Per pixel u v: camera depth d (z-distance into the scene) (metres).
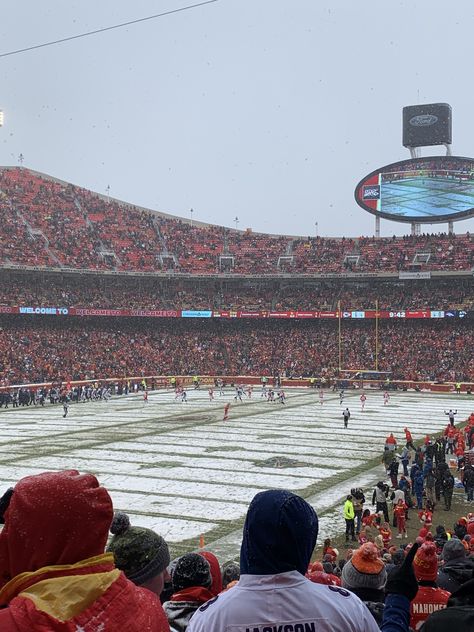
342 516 25.22
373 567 5.02
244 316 89.88
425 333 88.44
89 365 80.25
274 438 43.62
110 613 2.22
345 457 37.16
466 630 2.88
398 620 3.20
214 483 30.38
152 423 51.03
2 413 59.00
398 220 91.06
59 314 80.50
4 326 81.44
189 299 95.50
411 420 53.44
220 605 2.83
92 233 97.38
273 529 2.84
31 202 98.75
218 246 104.44
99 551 2.36
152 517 24.66
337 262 96.75
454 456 38.44
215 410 60.03
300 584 2.85
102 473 32.31
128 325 92.06
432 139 92.31
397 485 29.80
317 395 75.81
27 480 2.36
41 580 2.22
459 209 88.19
